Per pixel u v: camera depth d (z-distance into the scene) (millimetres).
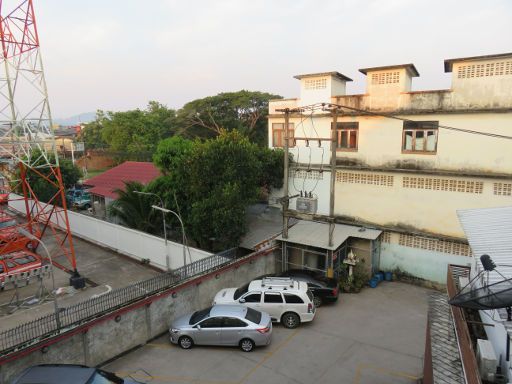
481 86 17031
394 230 19969
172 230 25750
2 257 20375
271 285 15969
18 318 16969
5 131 18234
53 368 8500
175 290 15383
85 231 28844
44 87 17984
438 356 8344
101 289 20141
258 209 25328
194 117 52188
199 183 20828
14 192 38000
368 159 20562
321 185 22375
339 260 19906
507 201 16953
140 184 26516
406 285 19875
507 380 6711
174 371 12617
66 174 38219
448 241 18547
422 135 18922
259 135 52594
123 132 63969
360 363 12914
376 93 19953
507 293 5914
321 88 21906
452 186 18234
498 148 16922
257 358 13289
